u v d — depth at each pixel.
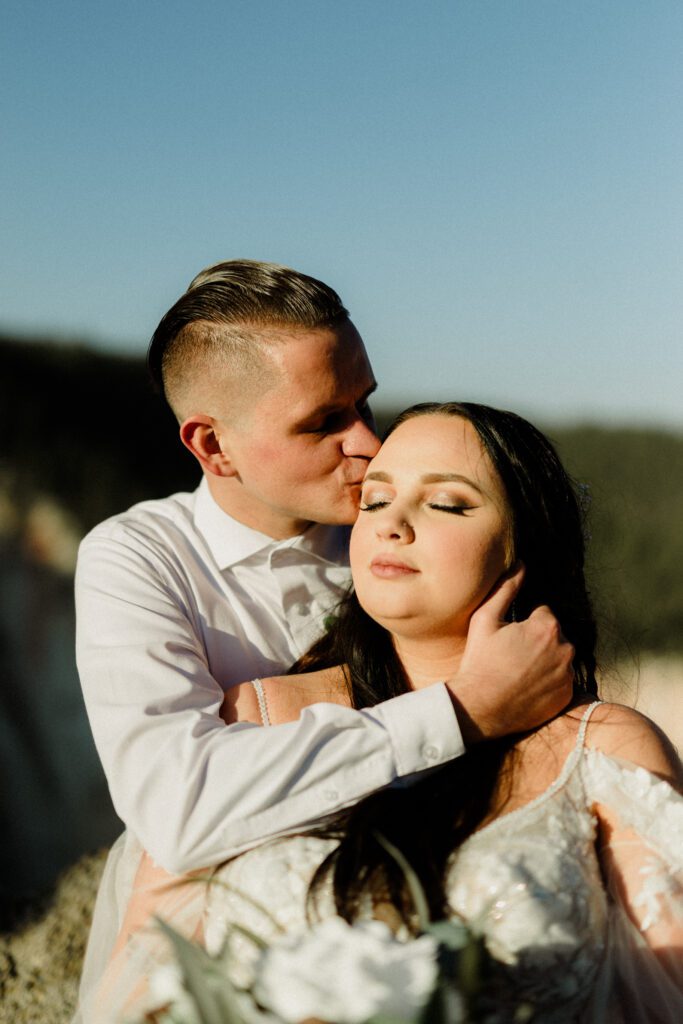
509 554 1.99
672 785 1.90
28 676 9.29
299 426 2.26
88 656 2.17
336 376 2.27
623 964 1.76
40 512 10.20
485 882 1.72
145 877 2.01
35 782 8.90
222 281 2.34
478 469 1.96
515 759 1.89
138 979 1.84
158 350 2.49
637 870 1.82
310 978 1.36
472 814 1.81
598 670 2.82
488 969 1.51
